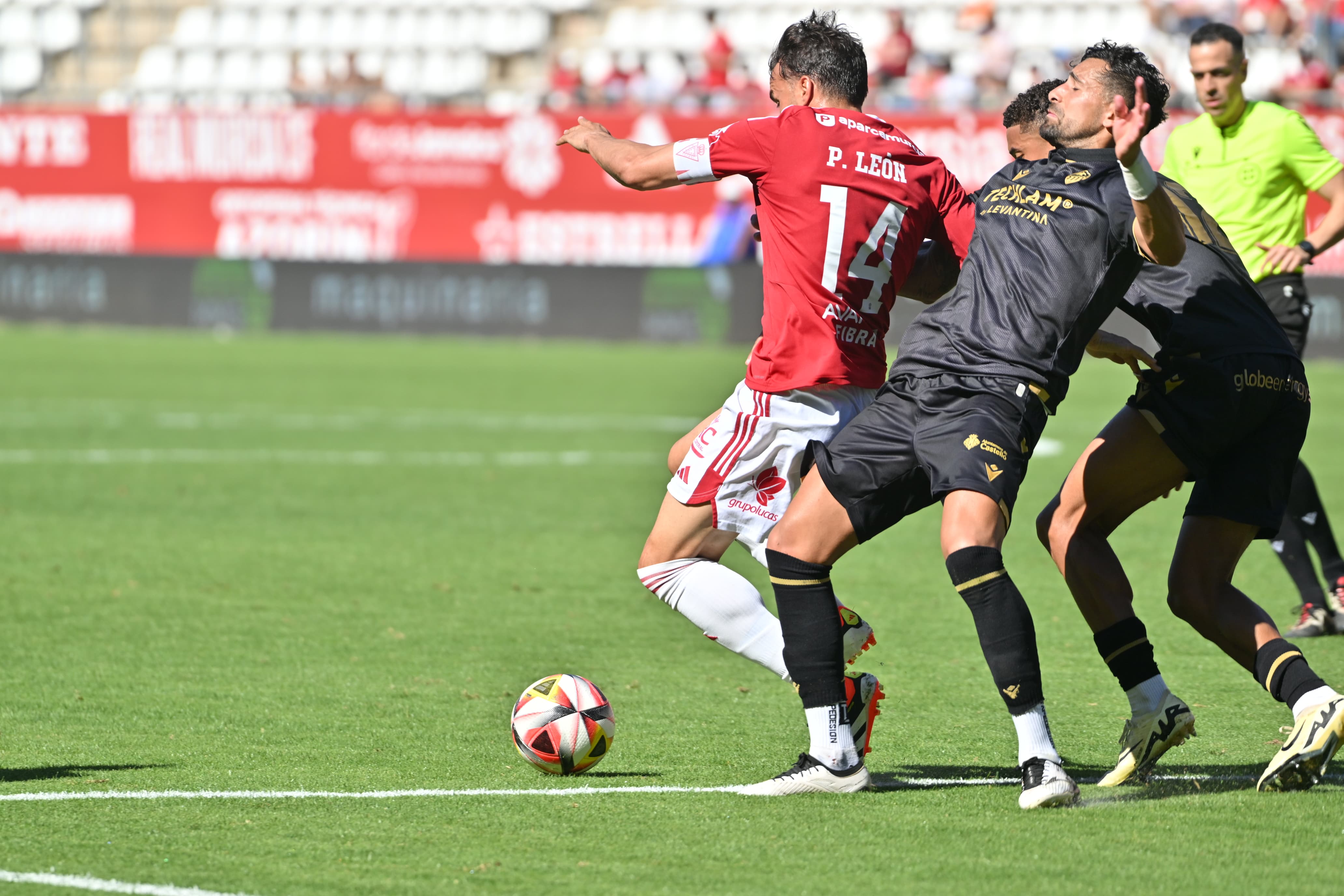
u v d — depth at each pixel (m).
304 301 80.62
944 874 13.09
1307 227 66.19
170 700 19.66
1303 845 13.89
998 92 86.62
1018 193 15.94
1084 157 15.71
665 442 47.41
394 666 21.75
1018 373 15.24
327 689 20.34
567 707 16.33
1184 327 16.42
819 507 15.50
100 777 16.09
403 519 34.66
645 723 18.83
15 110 82.31
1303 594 24.05
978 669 21.84
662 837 14.12
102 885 12.66
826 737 15.61
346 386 60.53
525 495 38.09
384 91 91.44
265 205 80.12
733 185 74.38
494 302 78.25
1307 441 47.19
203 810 14.89
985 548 14.87
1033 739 15.02
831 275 16.22
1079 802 15.18
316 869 13.15
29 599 26.05
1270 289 25.09
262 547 31.17
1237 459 16.47
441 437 48.09
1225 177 25.45
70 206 82.12
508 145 77.06
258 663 21.83
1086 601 16.56
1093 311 15.44
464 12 103.50
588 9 103.38
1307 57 82.12
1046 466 42.94
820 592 15.66
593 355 72.31
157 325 81.81
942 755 17.47
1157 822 14.60
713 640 18.14
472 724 18.61
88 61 104.69
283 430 49.25
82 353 71.00
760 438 16.58
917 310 66.38
